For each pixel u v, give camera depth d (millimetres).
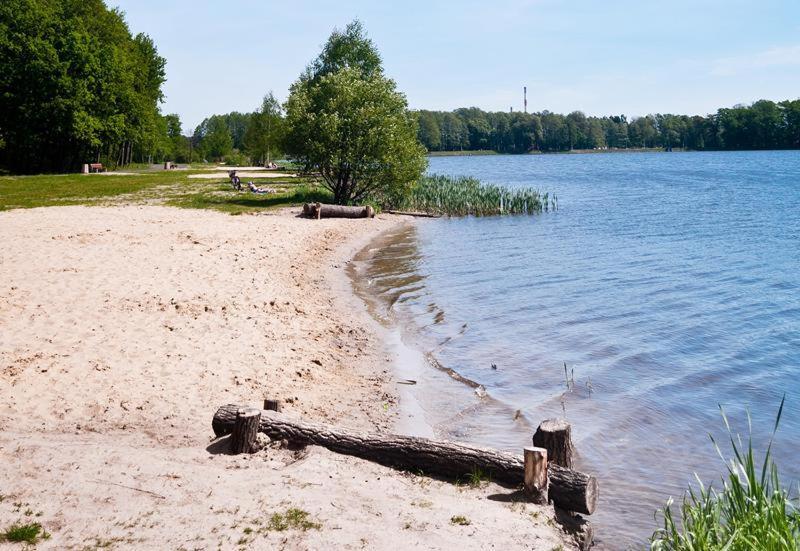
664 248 27297
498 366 12398
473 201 40688
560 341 14062
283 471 7199
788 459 8500
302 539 5680
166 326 12938
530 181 76312
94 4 68125
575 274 21578
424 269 22328
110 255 19500
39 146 63312
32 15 59875
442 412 10125
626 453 8727
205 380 10336
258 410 7953
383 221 34562
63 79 59062
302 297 16969
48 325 12422
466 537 5977
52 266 17453
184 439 8195
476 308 16953
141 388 9781
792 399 10641
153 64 80000
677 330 14883
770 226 34188
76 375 10070
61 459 7059
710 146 195125
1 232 22812
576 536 6465
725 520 6117
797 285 19641
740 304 17328
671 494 7613
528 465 6801
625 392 11023
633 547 6492
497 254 25609
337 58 55625
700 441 9109
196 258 20016
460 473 7422
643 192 58969
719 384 11414
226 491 6547
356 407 10086
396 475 7430
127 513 5973
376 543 5723
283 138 35531
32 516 5836
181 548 5430
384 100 35125
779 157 140875
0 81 58344
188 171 70688
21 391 9328
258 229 27578
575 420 9828
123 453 7332
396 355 13023
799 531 5562
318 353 12570
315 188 42531
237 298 15602
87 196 38250
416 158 35469
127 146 82625
